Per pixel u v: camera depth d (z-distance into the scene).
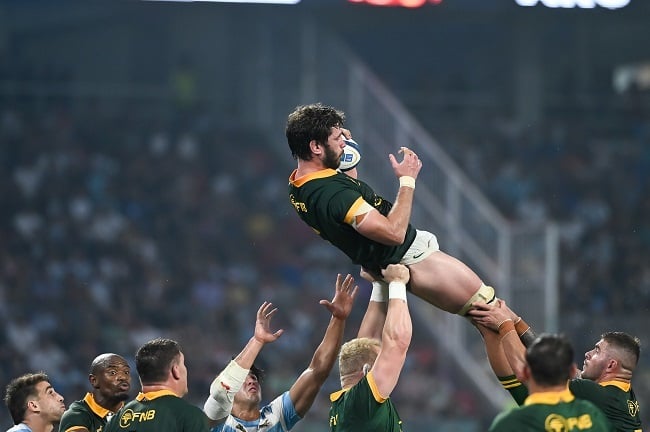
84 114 71.44
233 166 70.00
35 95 71.56
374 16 70.88
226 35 74.38
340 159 18.16
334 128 17.91
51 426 20.81
